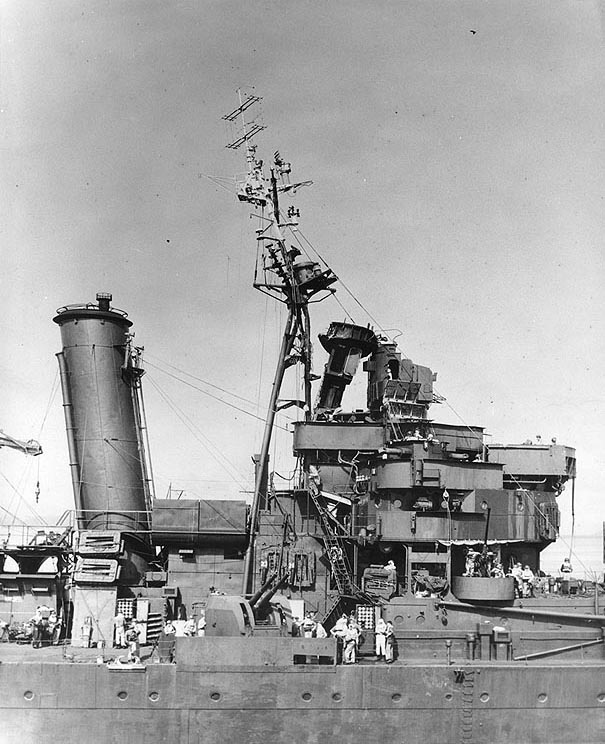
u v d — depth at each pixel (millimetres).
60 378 26344
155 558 26281
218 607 20750
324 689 19859
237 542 25000
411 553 22859
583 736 20297
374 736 19859
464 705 20094
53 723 19656
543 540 24500
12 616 23688
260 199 27453
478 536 23641
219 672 19781
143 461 26688
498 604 22016
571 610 22109
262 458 25531
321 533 25000
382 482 23688
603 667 20484
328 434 25438
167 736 19578
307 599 24359
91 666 19844
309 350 26812
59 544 24109
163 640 20969
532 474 26484
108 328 26422
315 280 26719
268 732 19688
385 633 21047
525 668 20328
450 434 25750
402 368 26688
